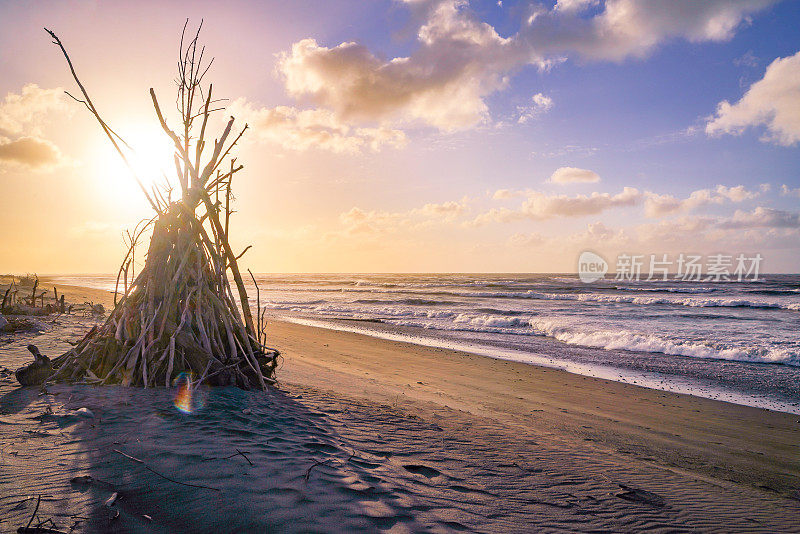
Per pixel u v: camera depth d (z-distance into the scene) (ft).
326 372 31.50
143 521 7.50
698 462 18.22
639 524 10.41
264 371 22.18
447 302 125.59
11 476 8.95
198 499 8.39
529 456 15.43
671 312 95.96
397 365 39.17
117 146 18.78
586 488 12.66
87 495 8.35
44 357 17.78
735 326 72.43
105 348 18.65
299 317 87.61
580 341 59.72
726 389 35.29
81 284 221.87
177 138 20.27
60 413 13.44
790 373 41.24
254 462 10.55
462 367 40.19
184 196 19.80
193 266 19.97
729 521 11.39
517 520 9.61
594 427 22.97
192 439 11.89
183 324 18.78
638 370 42.27
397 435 15.89
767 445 21.76
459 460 13.76
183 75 20.86
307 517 8.01
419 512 9.04
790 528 11.37
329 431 14.85
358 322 79.92
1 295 69.87
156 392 16.71
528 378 36.70
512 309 103.65
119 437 11.66
